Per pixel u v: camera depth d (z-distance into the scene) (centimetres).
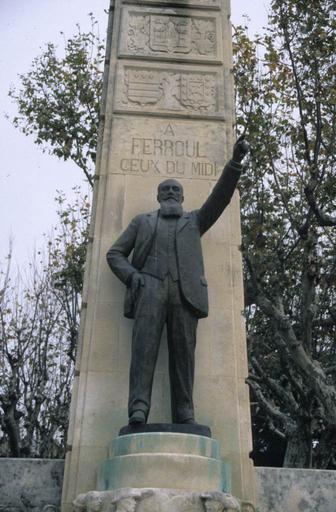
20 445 1894
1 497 713
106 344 754
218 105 917
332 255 1522
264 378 1595
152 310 686
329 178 1396
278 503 718
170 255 718
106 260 796
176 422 672
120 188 848
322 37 1416
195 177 864
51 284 2277
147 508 564
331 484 732
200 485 598
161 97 916
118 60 941
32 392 2053
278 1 1456
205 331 768
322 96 1409
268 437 2245
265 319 1669
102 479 629
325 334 1675
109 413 719
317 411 1485
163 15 980
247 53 1508
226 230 829
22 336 2191
